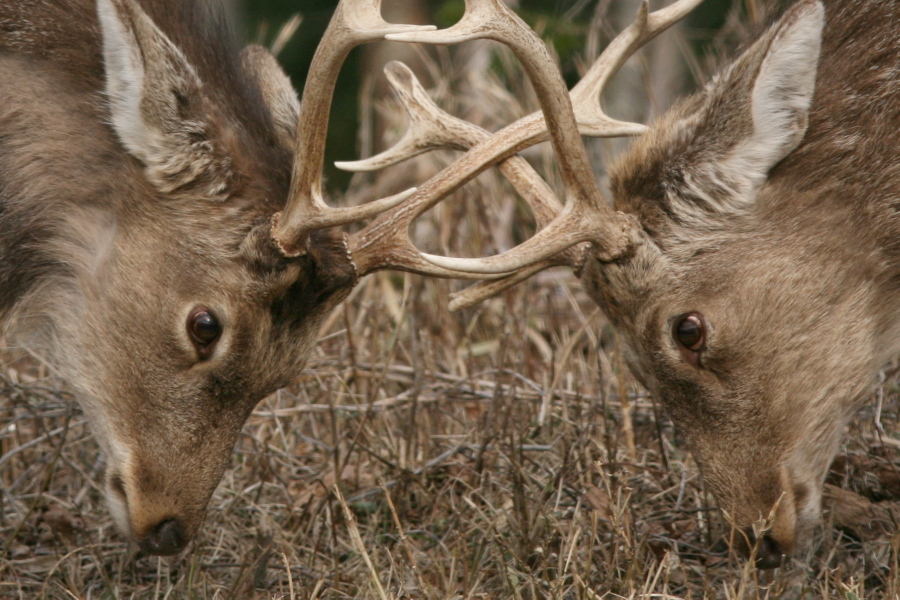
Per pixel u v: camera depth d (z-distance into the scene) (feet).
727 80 32.58
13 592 35.27
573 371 46.91
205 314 32.73
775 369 32.86
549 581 32.96
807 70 31.17
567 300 53.93
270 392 34.12
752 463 33.19
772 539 33.06
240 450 42.88
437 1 91.81
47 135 34.30
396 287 58.34
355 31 30.89
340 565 36.47
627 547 32.55
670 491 38.60
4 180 34.73
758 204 32.94
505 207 56.54
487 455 41.27
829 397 33.27
